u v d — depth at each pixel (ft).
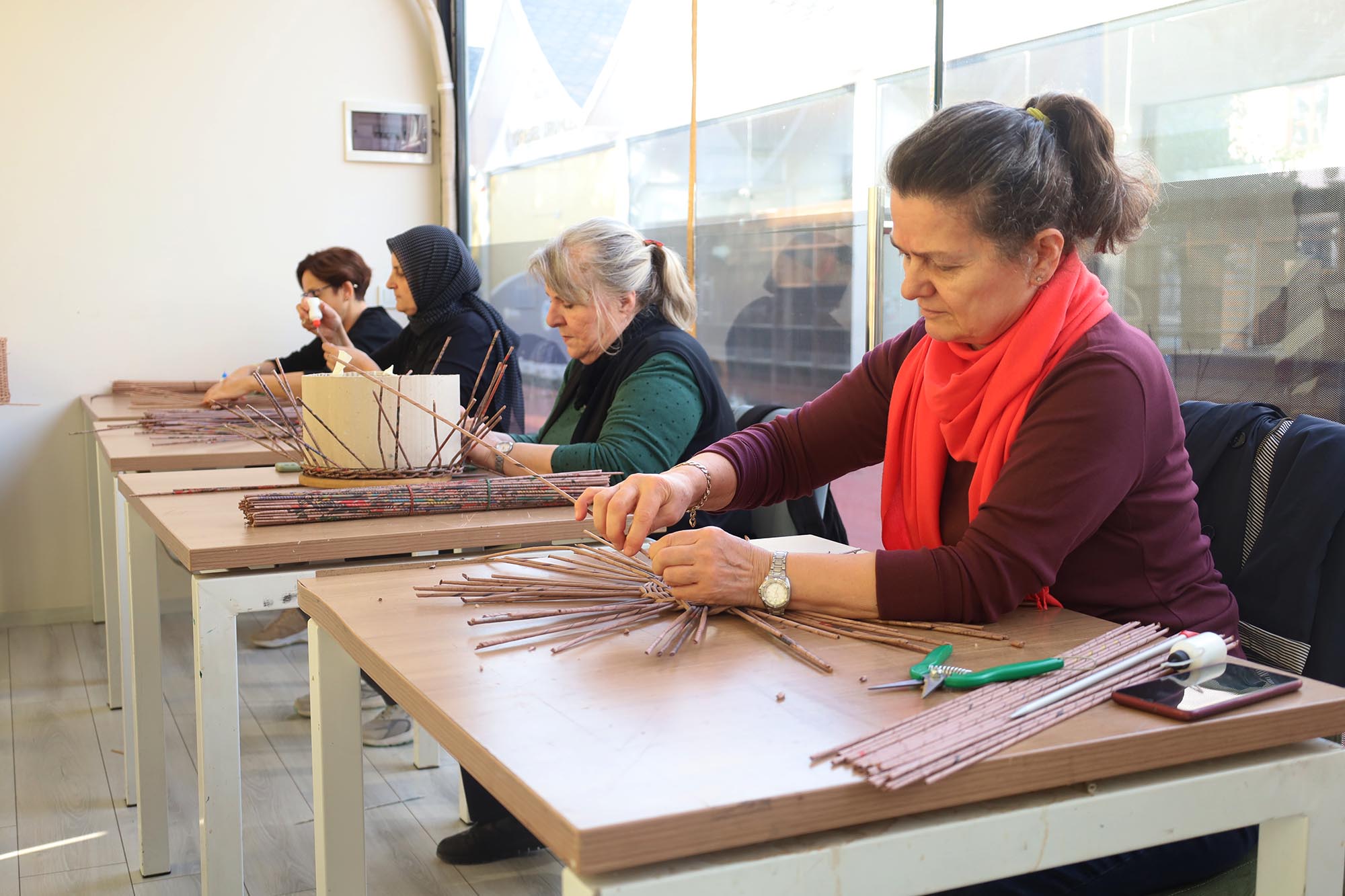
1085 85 6.08
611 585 3.99
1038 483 3.55
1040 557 3.48
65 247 12.66
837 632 3.42
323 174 13.75
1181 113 5.59
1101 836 2.57
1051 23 6.21
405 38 13.97
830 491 6.90
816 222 7.88
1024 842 2.49
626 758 2.44
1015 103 6.47
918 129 3.62
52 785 8.10
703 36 8.95
